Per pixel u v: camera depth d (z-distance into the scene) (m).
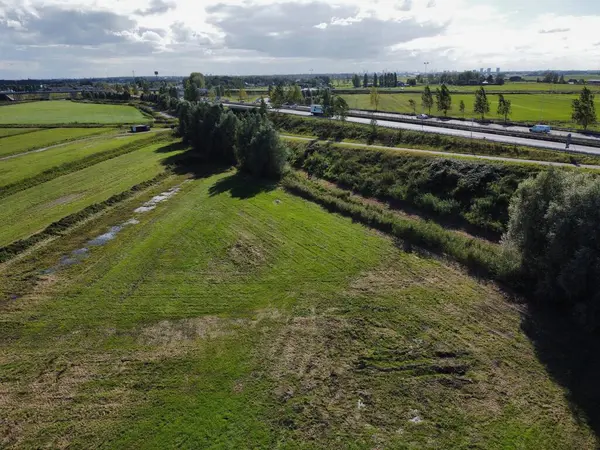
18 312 29.12
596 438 19.41
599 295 25.67
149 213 47.44
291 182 56.31
